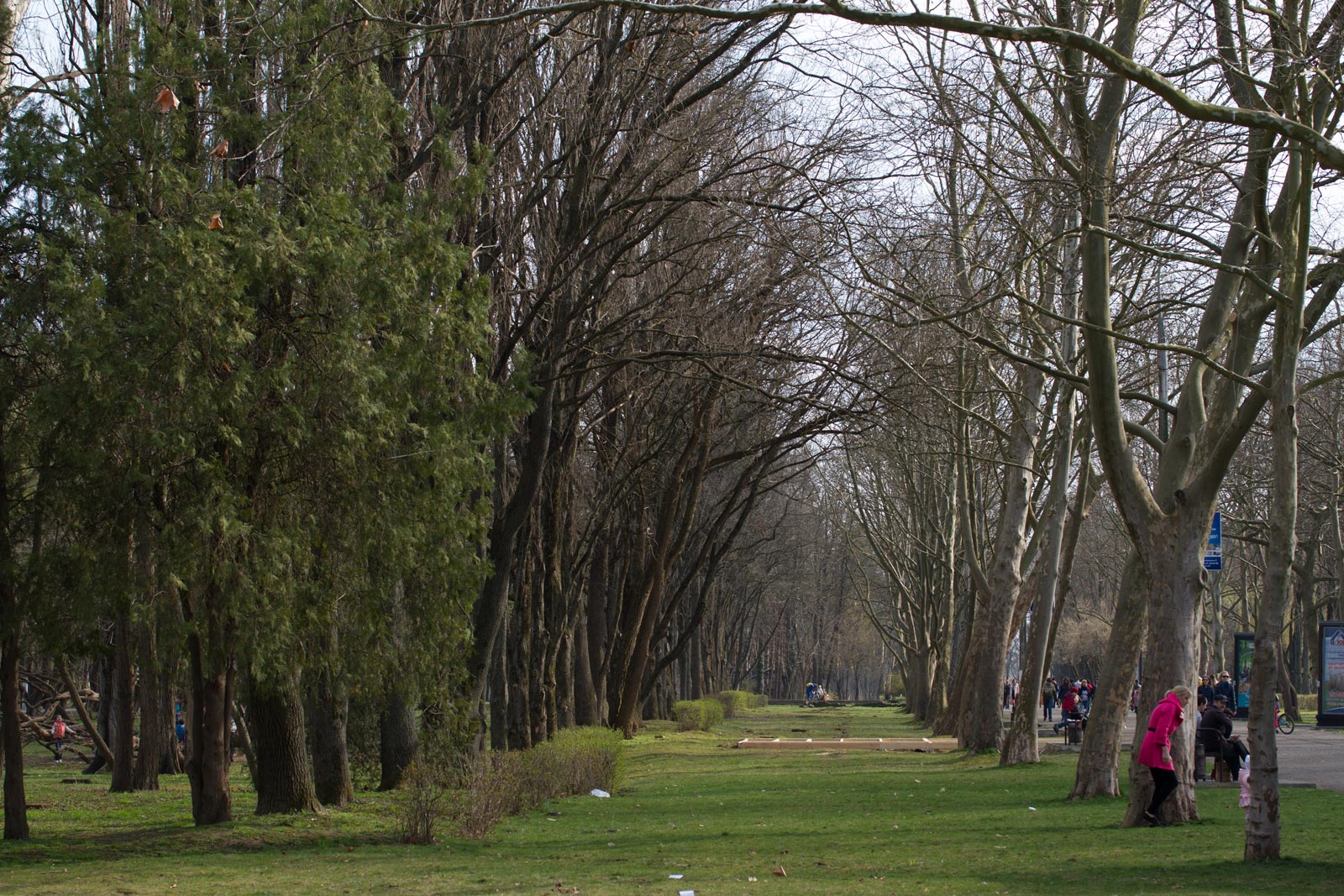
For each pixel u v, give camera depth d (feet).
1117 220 50.44
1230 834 44.73
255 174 57.31
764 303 90.79
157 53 52.08
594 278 80.28
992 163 54.70
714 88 71.87
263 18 53.98
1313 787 63.05
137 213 51.03
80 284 45.93
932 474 168.45
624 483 121.60
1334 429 143.74
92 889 37.37
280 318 50.88
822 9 30.86
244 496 47.98
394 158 71.56
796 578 280.51
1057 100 49.03
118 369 44.68
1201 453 49.01
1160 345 41.01
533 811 66.28
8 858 46.14
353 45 53.11
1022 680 89.20
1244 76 41.24
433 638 55.88
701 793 77.36
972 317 72.18
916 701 217.56
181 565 45.75
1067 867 37.78
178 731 113.60
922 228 77.41
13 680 52.03
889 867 39.27
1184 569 48.42
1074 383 49.49
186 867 43.50
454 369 56.03
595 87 72.02
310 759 72.38
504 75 78.23
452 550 55.42
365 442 51.13
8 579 48.96
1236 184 50.80
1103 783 60.95
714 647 255.09
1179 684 48.67
